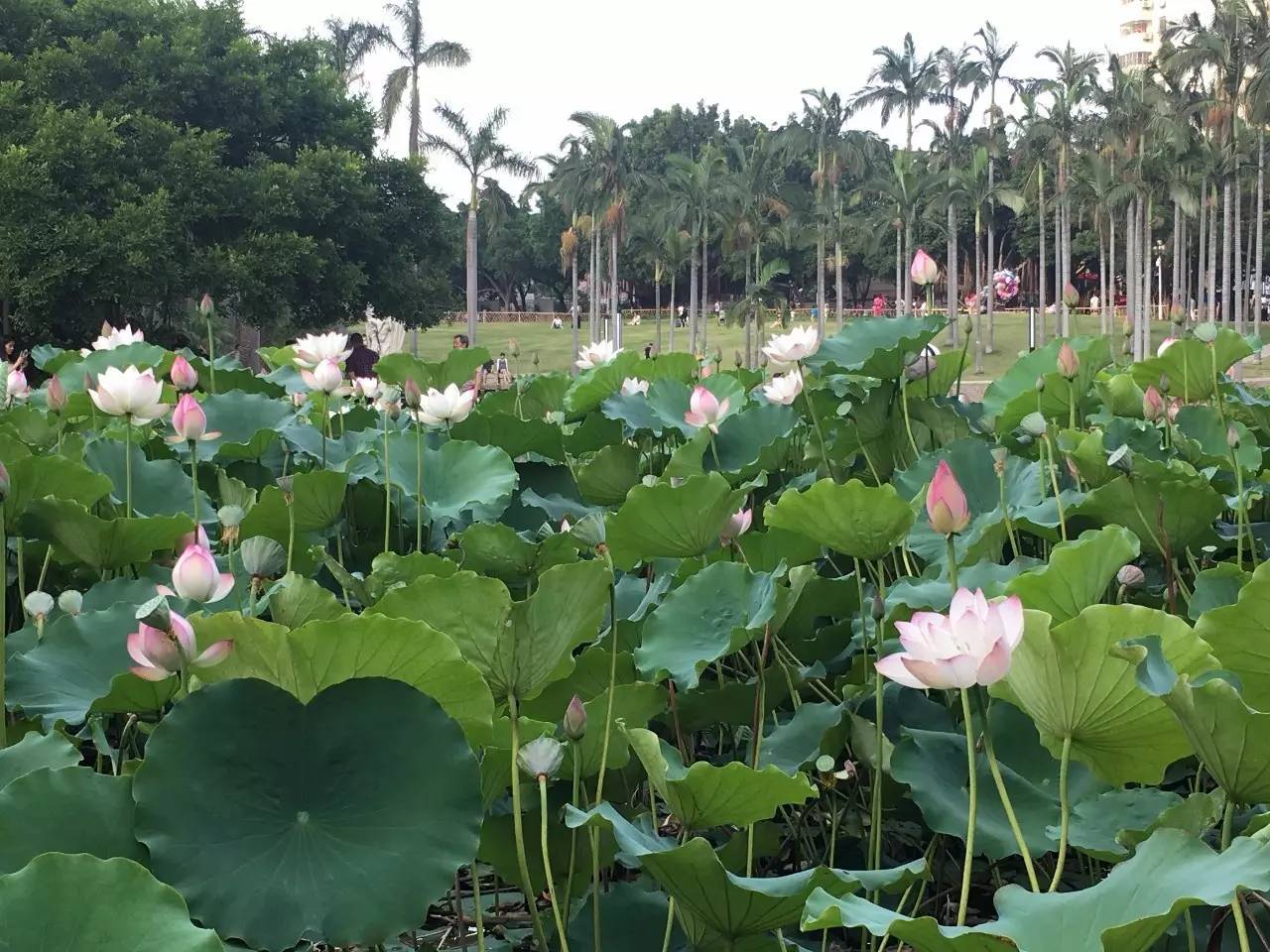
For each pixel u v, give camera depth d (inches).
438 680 64.3
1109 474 113.4
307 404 182.5
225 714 55.9
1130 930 46.1
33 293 976.3
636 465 135.3
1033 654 63.4
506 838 71.9
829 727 79.7
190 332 1177.4
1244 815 66.7
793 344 144.3
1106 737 64.6
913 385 159.0
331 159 1172.5
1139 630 62.2
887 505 88.3
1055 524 106.0
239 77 1164.5
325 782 56.2
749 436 149.8
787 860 90.7
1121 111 1742.1
